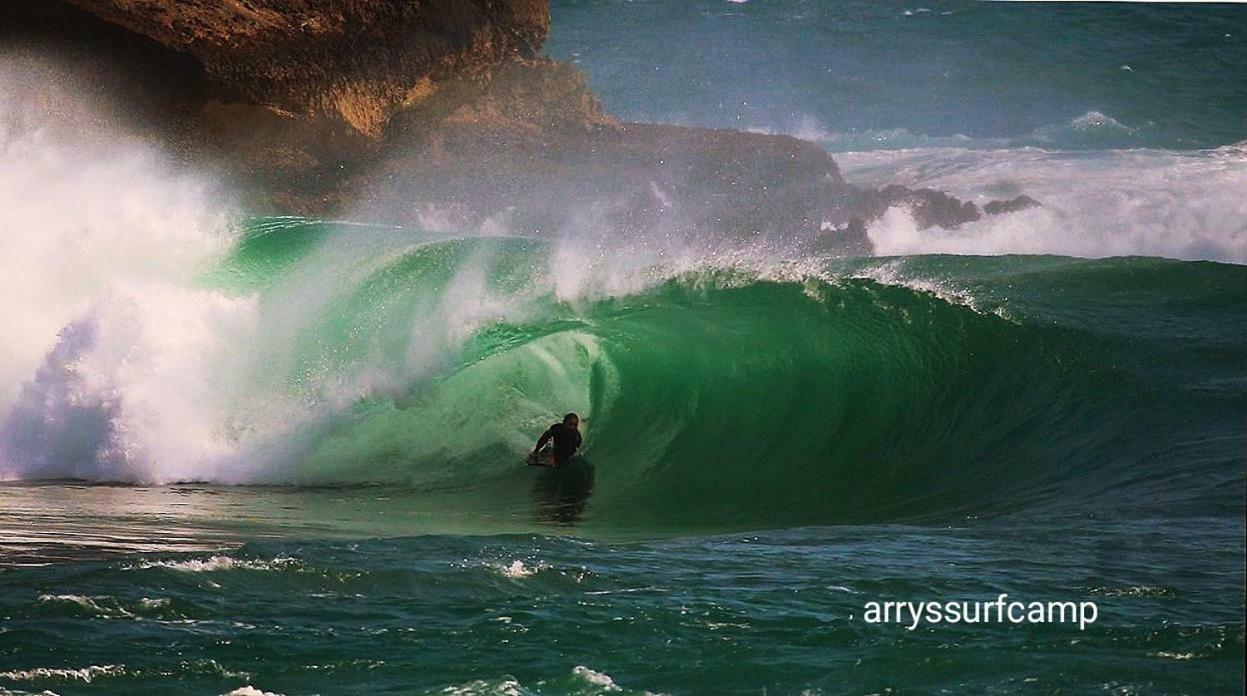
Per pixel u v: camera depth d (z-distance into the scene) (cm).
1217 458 4409
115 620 2967
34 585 3191
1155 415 4800
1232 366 5153
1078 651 2781
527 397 5559
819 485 4959
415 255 5950
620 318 5694
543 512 4694
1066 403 5003
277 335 5631
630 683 2653
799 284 5703
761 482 5044
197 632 2902
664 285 5781
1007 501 4416
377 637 2891
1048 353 5234
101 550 3744
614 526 4459
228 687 2606
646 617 3038
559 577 3378
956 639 2873
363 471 5284
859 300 5606
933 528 4059
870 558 3619
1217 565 3425
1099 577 3344
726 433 5406
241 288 6228
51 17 10075
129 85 10231
